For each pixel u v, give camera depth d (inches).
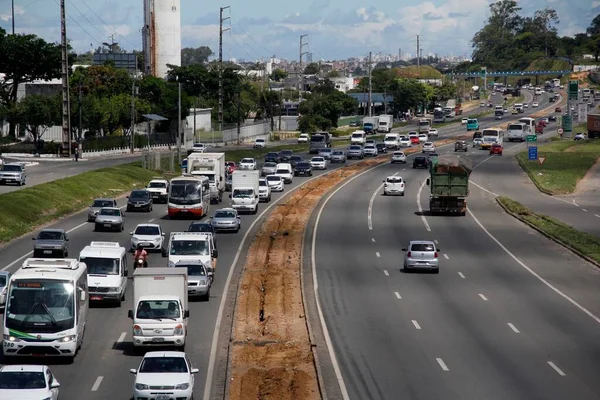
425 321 2736.2
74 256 3693.4
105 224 4483.3
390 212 5565.9
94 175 6565.0
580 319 2797.7
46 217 4985.2
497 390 1991.9
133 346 2325.3
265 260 3831.2
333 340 2487.7
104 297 2822.3
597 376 2127.2
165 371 1834.4
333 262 3823.8
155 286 2373.3
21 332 2143.2
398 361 2258.9
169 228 4616.1
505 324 2706.7
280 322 2704.2
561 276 3582.7
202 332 2559.1
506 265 3821.4
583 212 5703.7
